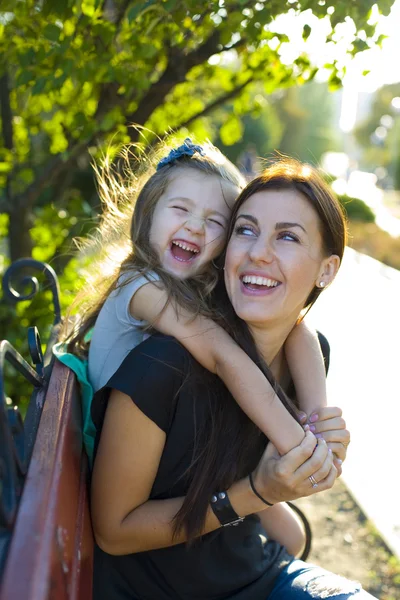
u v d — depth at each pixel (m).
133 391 1.61
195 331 1.74
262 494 1.66
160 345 1.68
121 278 1.99
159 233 2.05
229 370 1.70
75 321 2.20
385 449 5.06
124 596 1.82
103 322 1.96
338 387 6.50
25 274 3.90
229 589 1.85
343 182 32.09
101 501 1.68
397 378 6.81
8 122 3.88
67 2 2.84
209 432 1.70
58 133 4.34
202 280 1.99
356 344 8.12
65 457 1.39
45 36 2.91
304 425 1.81
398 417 5.74
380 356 7.61
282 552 2.03
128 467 1.64
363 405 6.01
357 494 4.34
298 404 1.98
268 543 2.05
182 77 3.60
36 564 0.98
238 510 1.67
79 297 2.23
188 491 1.67
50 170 3.80
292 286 1.77
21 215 3.92
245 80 4.16
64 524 1.21
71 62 2.98
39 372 1.90
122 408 1.63
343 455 1.82
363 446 5.11
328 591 1.85
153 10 2.97
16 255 3.99
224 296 1.95
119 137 3.80
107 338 1.93
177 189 2.07
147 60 3.45
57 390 1.67
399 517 4.09
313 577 1.91
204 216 2.06
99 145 3.57
